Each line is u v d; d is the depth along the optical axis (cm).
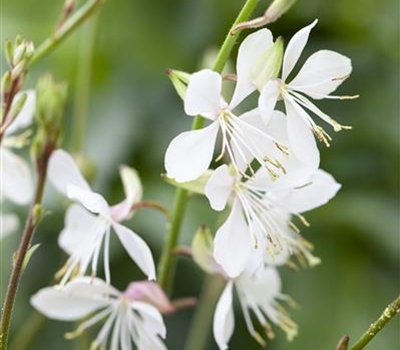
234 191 35
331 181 36
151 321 36
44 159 37
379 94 53
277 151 34
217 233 34
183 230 48
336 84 35
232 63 51
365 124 52
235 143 34
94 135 52
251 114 34
